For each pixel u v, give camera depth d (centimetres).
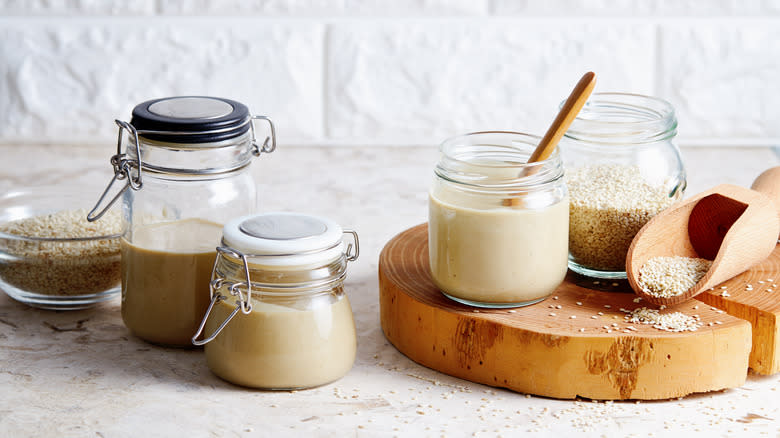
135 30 163
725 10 163
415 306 118
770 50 164
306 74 164
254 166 157
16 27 162
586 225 121
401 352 120
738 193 121
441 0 162
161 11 162
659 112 123
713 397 115
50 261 122
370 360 119
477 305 117
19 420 111
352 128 166
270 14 163
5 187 148
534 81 165
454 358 117
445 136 167
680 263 120
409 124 166
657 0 162
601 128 121
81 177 152
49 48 163
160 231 118
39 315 125
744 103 165
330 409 113
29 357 118
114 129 166
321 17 163
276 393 115
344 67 164
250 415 112
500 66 164
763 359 117
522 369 115
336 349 115
